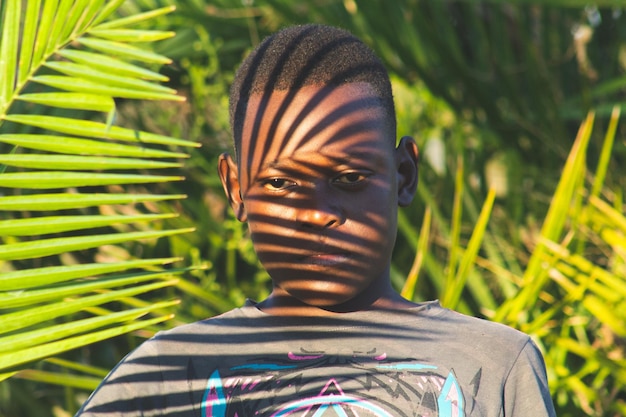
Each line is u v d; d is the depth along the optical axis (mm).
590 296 7750
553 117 11039
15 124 7988
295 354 4191
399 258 10188
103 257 9930
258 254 4238
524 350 4324
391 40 10617
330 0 10805
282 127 4105
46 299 3943
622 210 9508
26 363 3889
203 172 11156
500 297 10125
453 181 10461
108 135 4254
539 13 12180
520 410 4180
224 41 11453
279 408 4043
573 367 9031
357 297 4289
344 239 4086
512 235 10242
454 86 11180
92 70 4371
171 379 4211
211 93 11297
